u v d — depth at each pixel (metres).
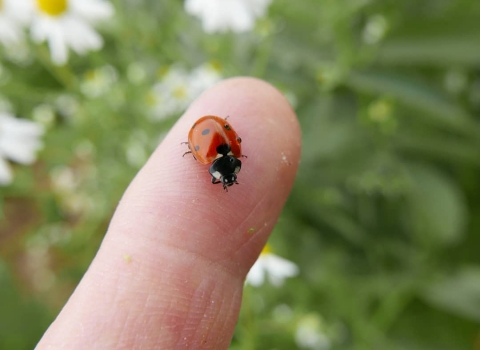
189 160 0.05
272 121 0.05
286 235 0.09
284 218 0.08
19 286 0.12
